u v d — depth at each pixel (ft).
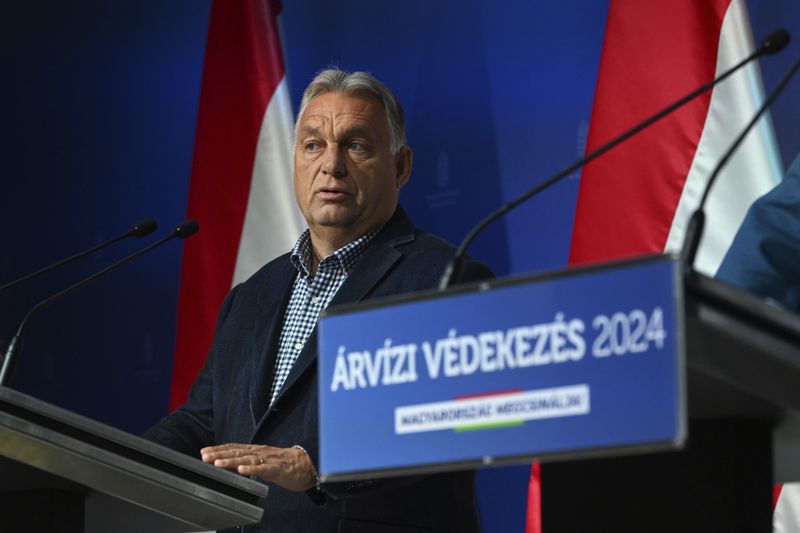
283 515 21.95
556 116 35.58
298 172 24.98
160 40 44.06
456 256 14.49
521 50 36.42
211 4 42.50
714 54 31.99
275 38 39.27
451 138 37.32
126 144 44.04
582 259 32.09
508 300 12.29
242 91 39.09
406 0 38.78
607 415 11.55
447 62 37.76
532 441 11.91
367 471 12.86
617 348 11.60
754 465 13.89
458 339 12.51
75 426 17.01
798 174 20.99
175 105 43.37
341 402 13.16
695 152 31.55
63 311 43.88
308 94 25.36
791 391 12.15
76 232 44.29
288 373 23.02
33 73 46.19
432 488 21.94
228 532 22.71
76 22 45.68
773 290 20.44
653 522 14.44
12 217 45.50
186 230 24.50
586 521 14.89
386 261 23.39
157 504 17.54
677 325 11.29
